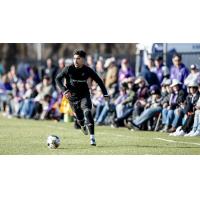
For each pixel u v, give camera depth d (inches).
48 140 2064.5
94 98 3093.0
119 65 3454.7
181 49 3019.2
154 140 2261.3
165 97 2591.0
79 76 2134.6
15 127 2876.5
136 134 2496.3
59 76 2134.6
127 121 2810.0
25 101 3639.3
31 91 3631.9
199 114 2373.3
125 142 2206.0
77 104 2169.0
